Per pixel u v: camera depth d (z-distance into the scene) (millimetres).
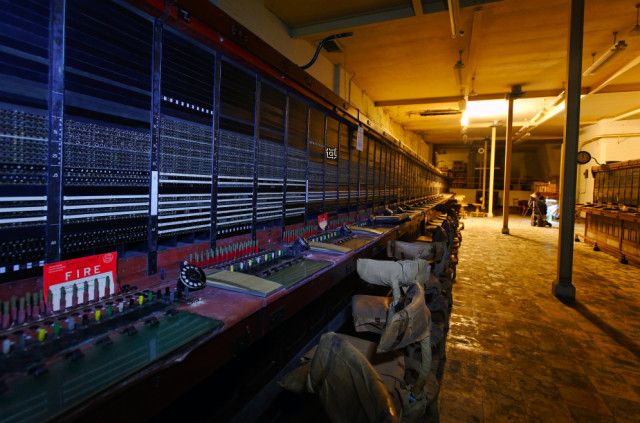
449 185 23688
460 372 2395
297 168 2895
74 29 1206
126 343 946
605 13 4363
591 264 6051
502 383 2264
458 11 3564
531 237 9109
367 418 860
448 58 5535
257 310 1307
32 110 1099
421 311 1297
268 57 2172
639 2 4082
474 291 4316
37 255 1124
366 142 4973
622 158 12047
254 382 1793
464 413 1948
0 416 630
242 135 2129
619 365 2514
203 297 1356
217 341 1124
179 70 1638
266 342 1899
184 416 1408
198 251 1834
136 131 1444
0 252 1036
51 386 735
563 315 3514
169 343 949
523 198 21094
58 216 1180
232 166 2047
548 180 18453
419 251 2838
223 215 1990
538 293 4254
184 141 1688
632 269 5676
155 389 898
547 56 5703
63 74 1176
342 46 5059
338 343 1022
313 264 1987
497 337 2975
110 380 762
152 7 1418
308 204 3123
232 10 3156
